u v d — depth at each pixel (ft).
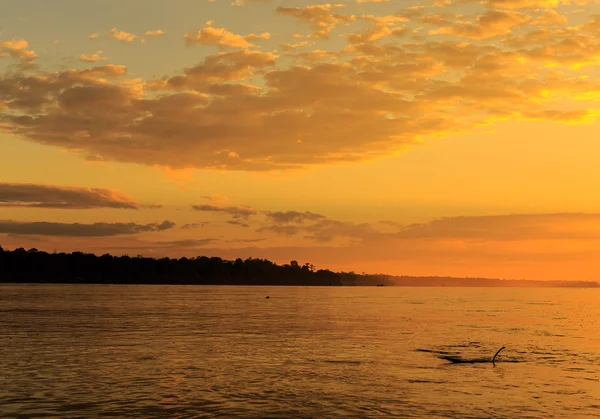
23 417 110.93
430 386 140.87
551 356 195.72
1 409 115.96
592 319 395.34
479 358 187.52
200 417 112.06
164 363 171.12
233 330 276.00
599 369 168.86
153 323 311.27
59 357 180.34
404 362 177.37
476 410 118.73
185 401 123.65
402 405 121.90
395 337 250.57
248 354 191.62
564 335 272.10
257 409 117.91
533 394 133.69
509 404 123.95
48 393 129.18
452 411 117.70
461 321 357.82
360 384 142.31
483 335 266.36
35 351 193.26
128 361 173.88
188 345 213.46
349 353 196.34
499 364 175.94
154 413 114.11
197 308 478.59
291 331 274.36
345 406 120.67
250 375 153.07
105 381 142.92
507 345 226.17
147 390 133.28
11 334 244.63
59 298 616.80
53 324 295.69
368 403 123.34
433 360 181.98
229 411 116.16
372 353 196.65
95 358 179.01
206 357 183.83
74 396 126.72
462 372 160.76
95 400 123.34
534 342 239.50
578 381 149.69
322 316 392.68
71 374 151.53
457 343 229.86
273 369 162.71
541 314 452.35
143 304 526.16
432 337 252.83
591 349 216.95
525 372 162.30
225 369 161.99
